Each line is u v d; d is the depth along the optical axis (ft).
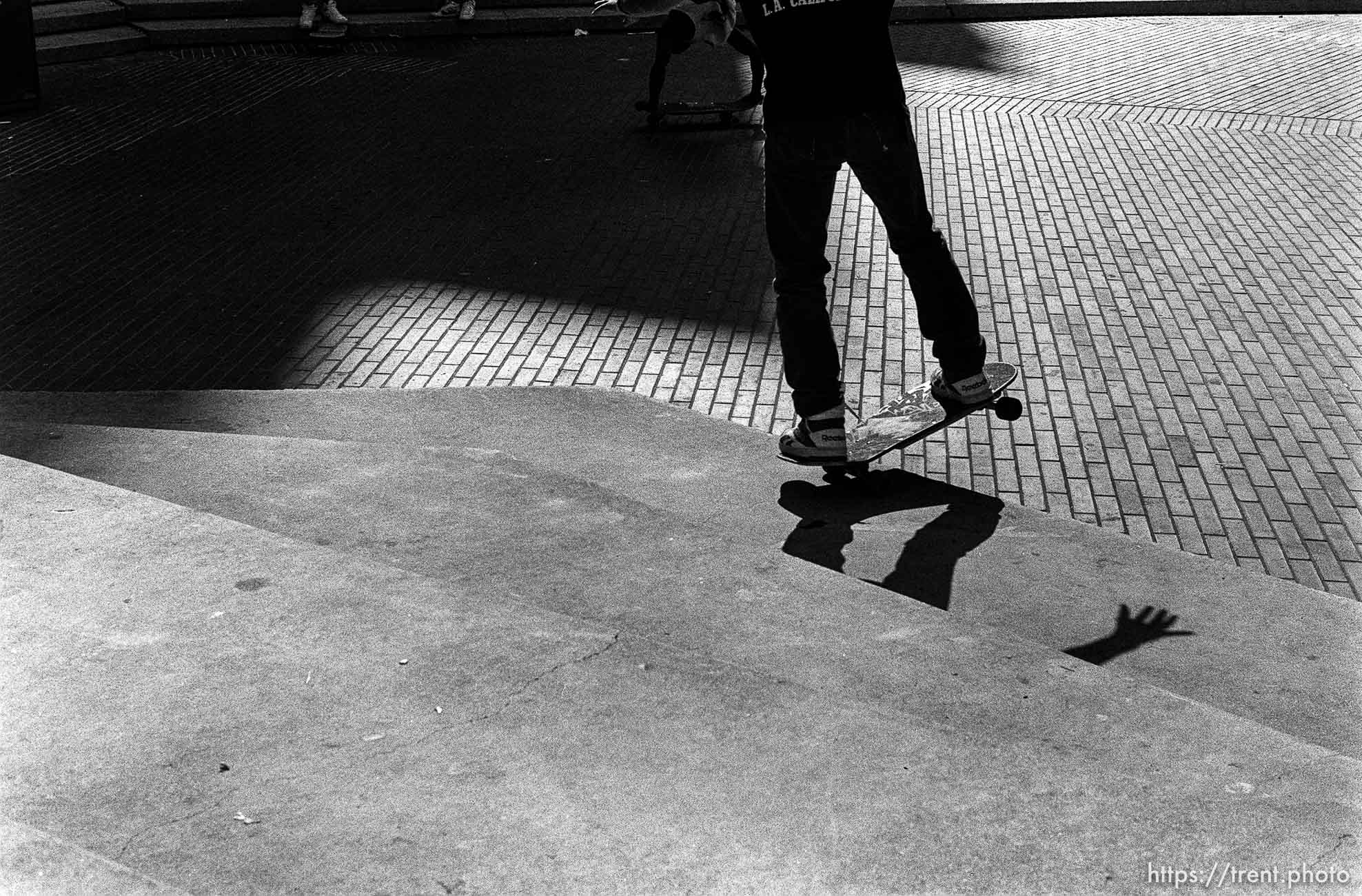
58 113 37.55
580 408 19.06
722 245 27.14
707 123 36.60
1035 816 6.96
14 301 24.21
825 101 14.55
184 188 30.94
